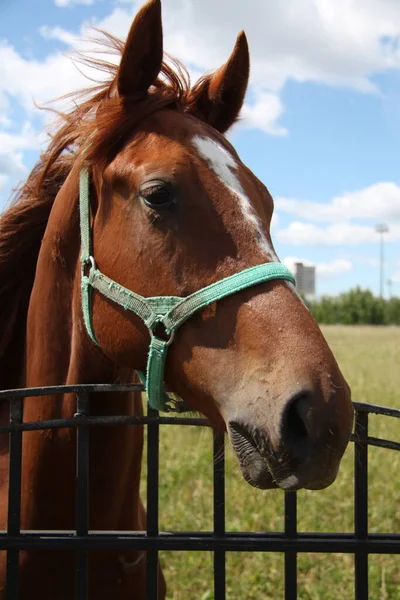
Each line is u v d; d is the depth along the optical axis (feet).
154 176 5.81
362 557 6.28
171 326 5.70
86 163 6.52
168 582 13.33
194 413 6.55
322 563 14.01
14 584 6.15
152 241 5.83
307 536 6.29
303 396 4.92
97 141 6.30
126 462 7.17
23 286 8.08
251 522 15.46
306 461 4.90
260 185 6.49
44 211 7.89
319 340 5.24
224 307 5.54
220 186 5.86
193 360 5.64
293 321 5.28
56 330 7.14
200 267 5.68
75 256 6.93
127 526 7.61
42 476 7.00
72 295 7.02
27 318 7.72
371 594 12.87
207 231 5.73
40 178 7.58
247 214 5.81
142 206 5.91
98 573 7.05
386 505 16.85
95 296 6.37
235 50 7.09
